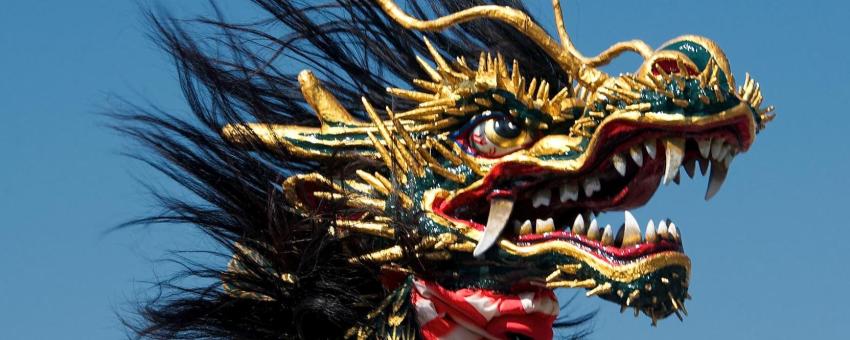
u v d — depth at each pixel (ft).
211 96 24.67
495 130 22.43
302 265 23.32
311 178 23.40
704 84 21.38
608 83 21.89
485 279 22.40
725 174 21.93
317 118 24.89
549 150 22.18
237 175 24.09
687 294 22.06
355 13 25.48
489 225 22.20
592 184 22.07
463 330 22.62
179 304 24.04
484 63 22.70
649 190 22.29
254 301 23.80
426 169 22.74
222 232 24.11
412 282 22.88
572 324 26.00
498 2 25.53
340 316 23.26
